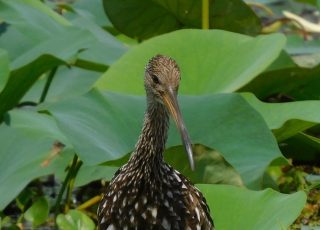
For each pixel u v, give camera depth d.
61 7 16.53
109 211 9.81
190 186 9.82
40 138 11.56
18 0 14.97
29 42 14.41
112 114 11.56
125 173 9.80
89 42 13.30
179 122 9.44
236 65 12.95
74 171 12.43
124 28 16.09
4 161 12.31
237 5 15.16
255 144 11.42
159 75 9.61
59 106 11.42
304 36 17.73
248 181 11.05
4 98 12.92
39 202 12.45
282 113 12.17
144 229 9.68
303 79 13.83
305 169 13.49
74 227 11.82
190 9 15.39
